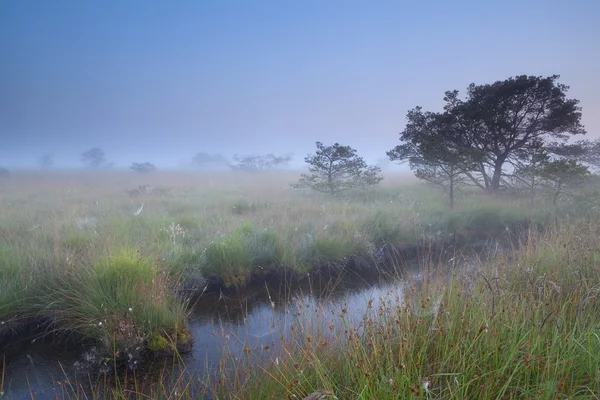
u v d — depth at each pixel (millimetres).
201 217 11359
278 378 3492
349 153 17453
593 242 7094
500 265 6152
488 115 16875
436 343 3545
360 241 9531
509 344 3348
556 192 14719
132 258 6293
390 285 7660
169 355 5004
